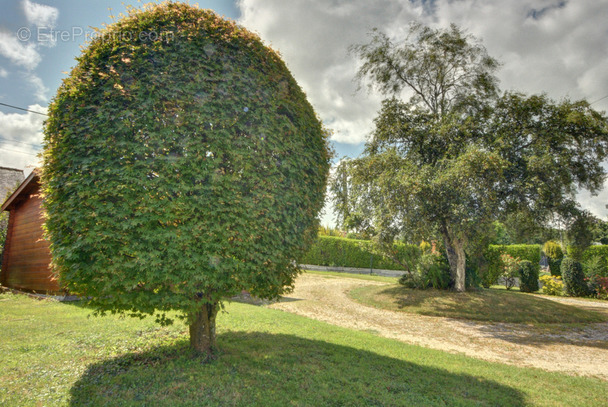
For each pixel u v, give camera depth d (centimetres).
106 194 404
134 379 430
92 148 418
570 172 1263
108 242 393
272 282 507
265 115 483
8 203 1452
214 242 420
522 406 443
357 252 3109
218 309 538
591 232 1414
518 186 1213
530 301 1356
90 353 532
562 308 1319
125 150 412
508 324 1130
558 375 606
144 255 390
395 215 1255
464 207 1130
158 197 410
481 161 1098
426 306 1304
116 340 608
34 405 354
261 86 500
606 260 2148
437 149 1388
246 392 409
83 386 407
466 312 1232
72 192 419
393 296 1454
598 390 529
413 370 560
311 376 478
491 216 1195
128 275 399
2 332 634
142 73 437
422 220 1212
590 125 1197
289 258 527
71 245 403
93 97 440
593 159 1291
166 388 407
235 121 460
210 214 419
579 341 937
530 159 1161
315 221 591
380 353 652
